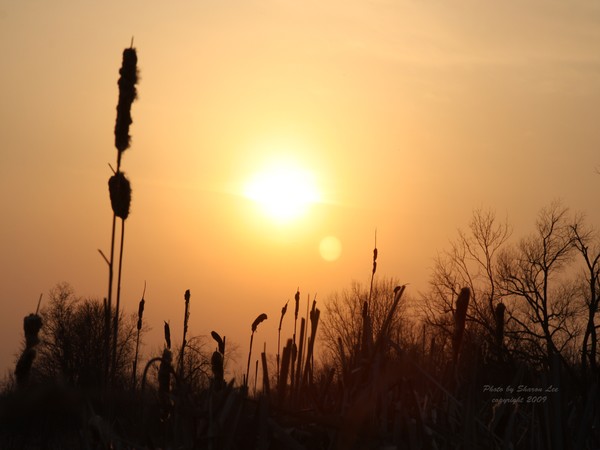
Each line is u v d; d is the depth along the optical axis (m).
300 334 4.94
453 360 4.39
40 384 2.90
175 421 3.65
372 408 3.92
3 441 3.17
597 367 4.61
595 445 4.22
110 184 4.21
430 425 4.02
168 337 4.32
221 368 4.47
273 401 4.69
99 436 3.31
